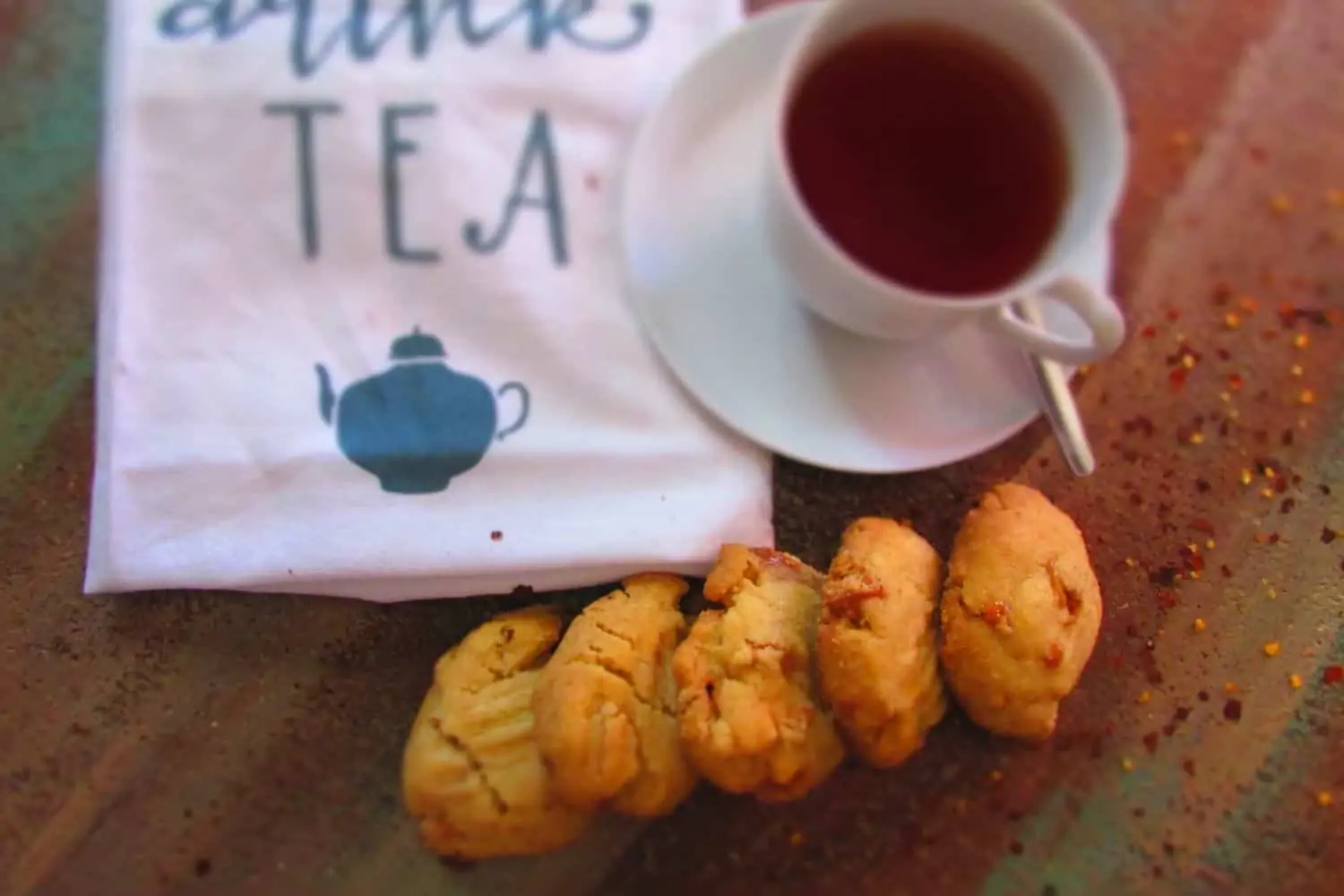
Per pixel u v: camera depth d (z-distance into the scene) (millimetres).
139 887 398
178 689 405
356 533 394
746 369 402
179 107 404
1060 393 408
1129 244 438
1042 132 377
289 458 396
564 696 374
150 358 397
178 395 397
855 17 366
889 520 402
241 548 393
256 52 406
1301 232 439
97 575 391
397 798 406
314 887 401
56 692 402
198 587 394
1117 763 418
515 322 405
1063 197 372
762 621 377
